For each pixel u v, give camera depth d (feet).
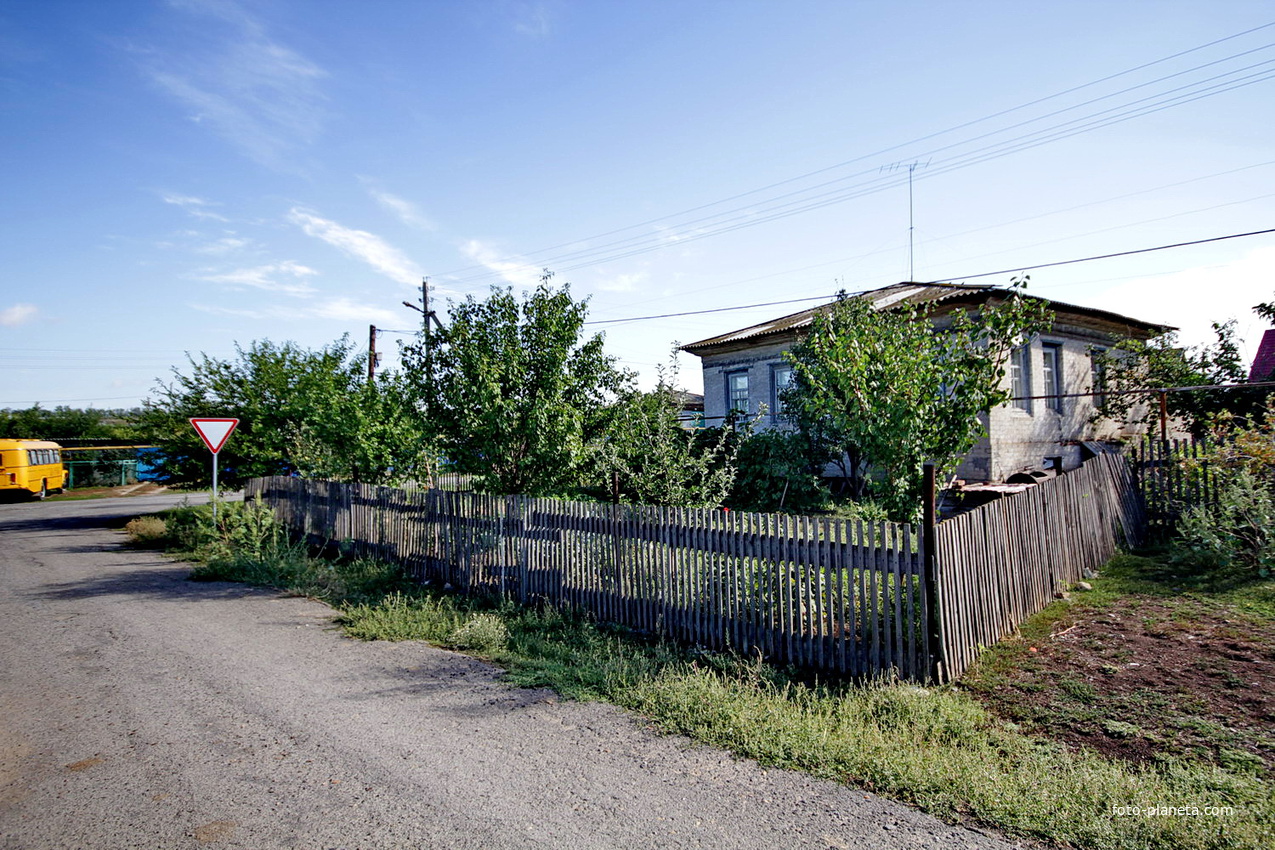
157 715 15.75
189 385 56.95
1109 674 16.72
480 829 10.82
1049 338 50.55
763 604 19.40
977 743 13.51
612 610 23.48
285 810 11.48
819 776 12.40
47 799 11.94
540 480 30.42
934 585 16.29
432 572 31.22
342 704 16.37
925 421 22.00
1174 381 46.68
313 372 51.44
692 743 13.98
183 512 46.16
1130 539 30.19
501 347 29.84
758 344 61.16
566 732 14.64
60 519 66.28
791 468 41.37
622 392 32.60
